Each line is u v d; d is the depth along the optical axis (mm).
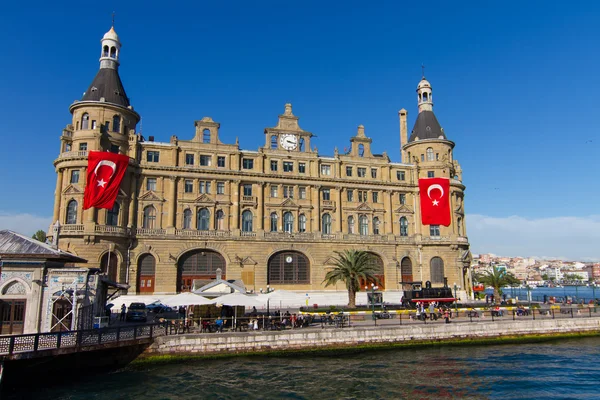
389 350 45062
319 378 35312
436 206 86000
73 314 35469
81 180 67625
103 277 43125
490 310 57062
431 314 53125
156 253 70375
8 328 35094
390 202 87125
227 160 78000
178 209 73812
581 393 31906
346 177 84750
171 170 73812
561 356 42938
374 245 83188
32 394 30969
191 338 40312
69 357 35906
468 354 43688
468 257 88188
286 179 80375
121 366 37875
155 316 55031
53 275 36594
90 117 70188
